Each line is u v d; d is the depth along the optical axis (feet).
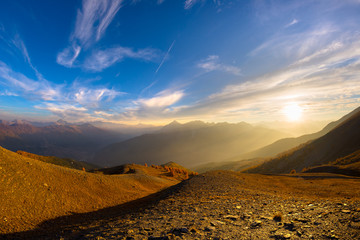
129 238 27.12
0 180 67.51
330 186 100.78
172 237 26.17
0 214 56.13
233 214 40.37
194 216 40.32
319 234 23.66
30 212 63.62
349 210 32.78
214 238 25.21
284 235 24.61
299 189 98.32
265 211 42.47
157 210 52.16
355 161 248.52
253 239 24.27
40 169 89.86
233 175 144.66
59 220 64.34
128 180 151.74
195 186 98.17
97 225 44.16
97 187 109.40
